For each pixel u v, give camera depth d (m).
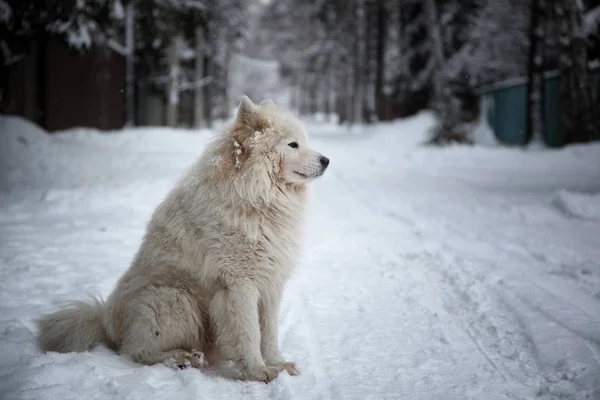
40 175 13.47
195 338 3.90
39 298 5.31
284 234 3.95
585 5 23.98
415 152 22.86
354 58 48.22
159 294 3.74
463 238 8.22
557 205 10.34
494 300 5.39
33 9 14.30
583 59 19.55
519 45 32.81
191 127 40.28
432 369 3.96
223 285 3.82
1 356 3.58
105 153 17.86
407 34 37.06
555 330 4.44
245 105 3.96
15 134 15.80
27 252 7.00
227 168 3.86
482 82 32.97
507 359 4.12
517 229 8.73
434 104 27.22
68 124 23.30
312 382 3.72
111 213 9.93
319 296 5.77
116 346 3.96
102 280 5.98
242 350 3.76
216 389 3.57
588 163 17.67
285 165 3.98
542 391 3.54
